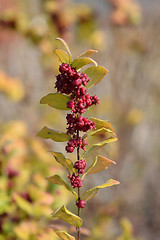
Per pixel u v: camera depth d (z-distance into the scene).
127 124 6.17
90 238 3.87
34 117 4.85
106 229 4.28
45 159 2.67
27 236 1.92
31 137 3.19
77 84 1.21
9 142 2.54
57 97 1.30
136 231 5.33
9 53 4.94
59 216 1.34
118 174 5.86
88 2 4.67
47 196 2.09
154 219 5.81
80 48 4.66
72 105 1.25
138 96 6.39
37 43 4.18
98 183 5.04
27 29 4.15
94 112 4.25
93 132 1.31
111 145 5.03
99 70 1.29
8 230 2.05
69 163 1.35
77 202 1.35
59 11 4.19
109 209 4.37
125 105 6.21
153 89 6.49
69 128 1.29
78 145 1.30
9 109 4.85
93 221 4.22
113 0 4.84
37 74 4.85
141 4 5.37
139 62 6.25
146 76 6.37
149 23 5.77
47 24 4.16
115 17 4.82
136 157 6.44
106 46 5.32
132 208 5.83
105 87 5.88
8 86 4.55
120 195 5.59
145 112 6.54
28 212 1.99
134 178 6.18
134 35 5.78
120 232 4.82
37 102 4.87
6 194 2.10
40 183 2.22
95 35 4.64
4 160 2.25
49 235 1.96
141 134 6.50
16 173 2.20
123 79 6.12
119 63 6.00
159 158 6.69
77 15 4.50
